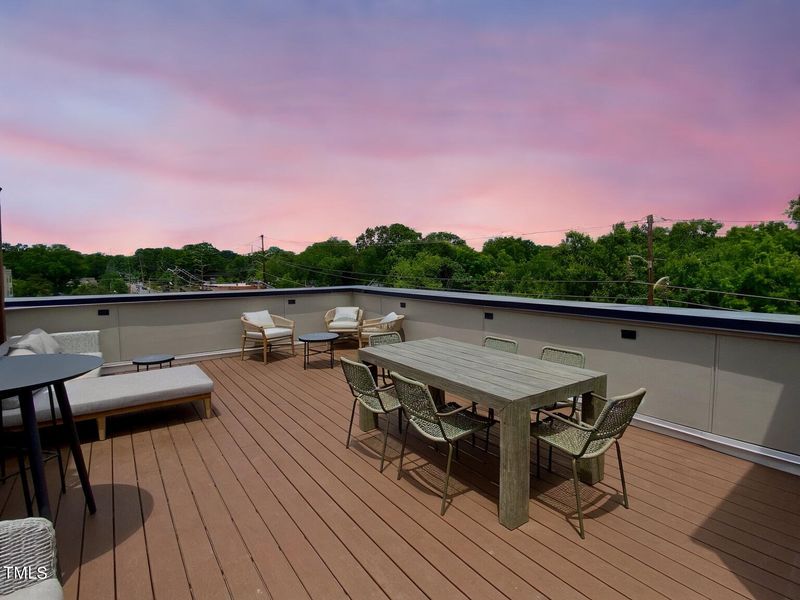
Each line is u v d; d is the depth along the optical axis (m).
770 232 29.89
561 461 2.90
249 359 6.10
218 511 2.32
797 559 1.89
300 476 2.71
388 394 3.16
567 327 3.94
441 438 2.34
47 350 3.97
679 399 3.23
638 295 30.81
